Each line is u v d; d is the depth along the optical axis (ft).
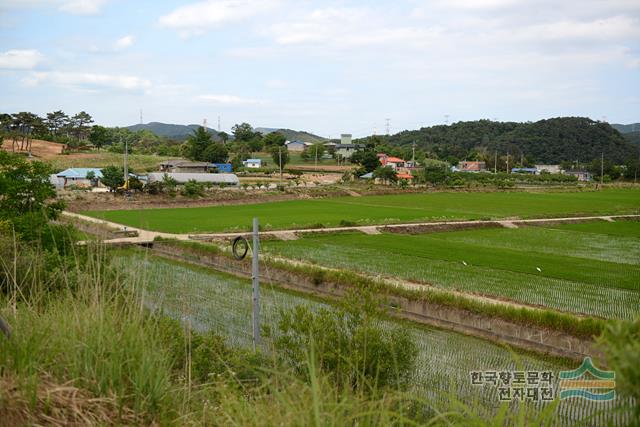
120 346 18.49
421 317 72.54
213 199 255.50
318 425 12.12
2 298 24.26
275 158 433.48
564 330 61.11
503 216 206.49
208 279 96.99
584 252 132.16
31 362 16.22
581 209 240.94
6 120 433.07
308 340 35.53
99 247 25.18
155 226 165.89
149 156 447.83
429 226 173.37
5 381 15.72
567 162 620.90
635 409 9.61
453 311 69.97
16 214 88.84
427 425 14.57
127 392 17.38
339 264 109.81
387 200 285.23
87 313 19.70
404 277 96.84
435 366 51.83
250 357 31.07
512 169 561.84
